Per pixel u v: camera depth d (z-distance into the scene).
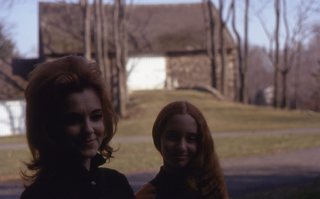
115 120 3.27
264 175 17.69
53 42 51.25
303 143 26.48
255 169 19.11
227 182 16.33
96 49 42.50
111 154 3.34
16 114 45.81
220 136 30.98
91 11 50.31
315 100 40.53
